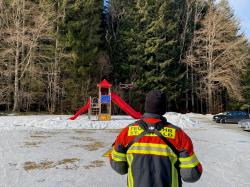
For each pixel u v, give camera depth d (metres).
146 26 57.88
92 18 49.81
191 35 62.84
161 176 2.88
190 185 7.85
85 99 46.97
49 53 47.22
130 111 28.47
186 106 59.97
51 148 13.19
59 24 47.38
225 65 58.16
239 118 34.25
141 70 55.44
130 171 2.98
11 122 23.42
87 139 16.28
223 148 14.17
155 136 2.98
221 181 8.30
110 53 56.97
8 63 44.75
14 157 11.16
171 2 62.41
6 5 45.38
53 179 8.30
